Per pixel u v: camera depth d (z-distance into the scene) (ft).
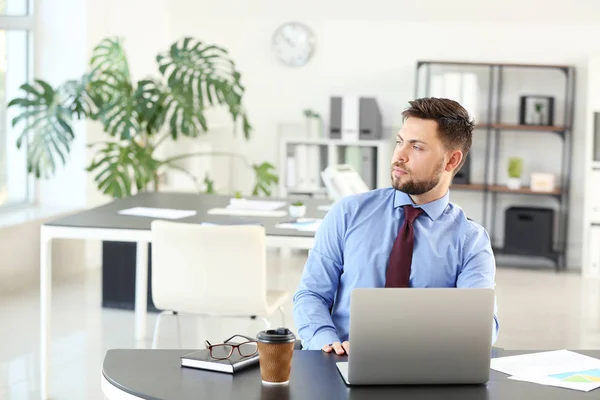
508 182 27.94
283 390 7.04
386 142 27.73
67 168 24.85
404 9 28.25
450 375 7.27
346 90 29.17
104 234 14.64
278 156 29.53
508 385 7.34
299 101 29.40
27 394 14.69
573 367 7.87
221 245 13.55
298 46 29.04
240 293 13.70
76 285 23.43
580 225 28.19
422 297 7.17
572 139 27.91
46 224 14.69
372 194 9.52
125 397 7.01
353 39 28.91
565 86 27.91
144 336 18.34
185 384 7.12
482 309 7.23
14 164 24.62
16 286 22.35
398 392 7.09
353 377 7.17
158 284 13.94
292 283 24.17
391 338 7.16
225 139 29.84
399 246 9.14
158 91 22.20
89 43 24.62
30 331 18.54
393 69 28.78
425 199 9.25
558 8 27.35
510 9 27.61
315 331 8.91
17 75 24.48
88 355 17.07
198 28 29.55
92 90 22.25
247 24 29.32
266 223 15.67
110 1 25.77
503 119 28.40
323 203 18.53
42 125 23.99
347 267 9.32
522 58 28.04
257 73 29.50
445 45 28.37
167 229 13.62
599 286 25.03
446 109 8.80
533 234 27.25
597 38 27.61
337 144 28.17
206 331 19.22
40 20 24.57
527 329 19.90
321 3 28.68
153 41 28.53
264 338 7.16
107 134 25.73
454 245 9.23
